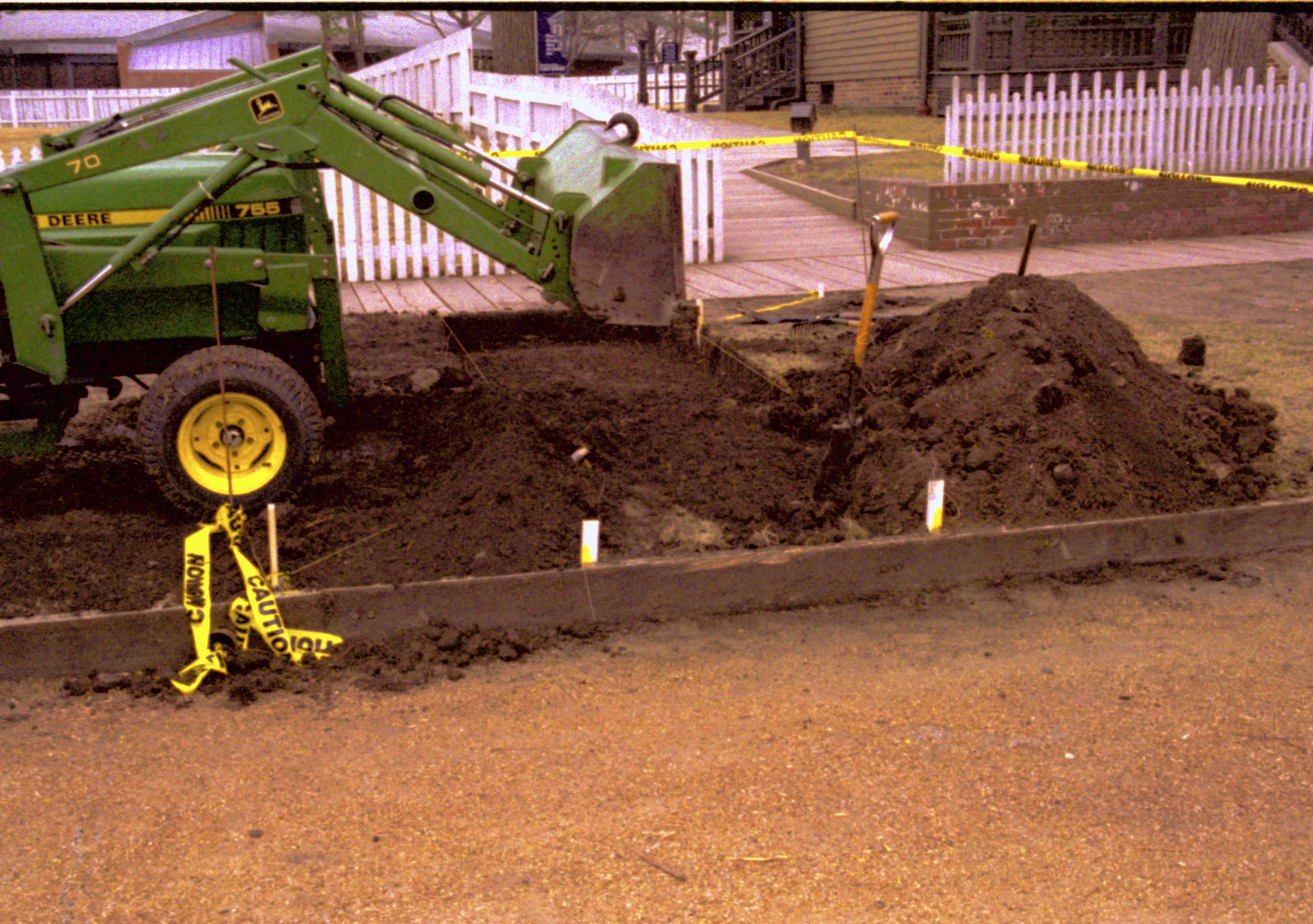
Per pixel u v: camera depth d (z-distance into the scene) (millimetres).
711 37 77000
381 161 5367
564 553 4934
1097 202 14078
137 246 5180
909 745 3793
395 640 4559
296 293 5480
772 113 27703
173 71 45094
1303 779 3561
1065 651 4461
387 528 5156
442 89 22109
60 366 5199
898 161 18703
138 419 5891
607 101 13961
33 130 33281
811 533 5160
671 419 6535
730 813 3428
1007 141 14164
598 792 3547
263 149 5238
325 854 3260
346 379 6312
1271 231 14953
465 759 3748
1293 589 4988
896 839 3295
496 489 5273
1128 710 3996
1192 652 4426
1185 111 14742
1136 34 23922
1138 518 5258
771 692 4176
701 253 12695
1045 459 5457
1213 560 5309
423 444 6320
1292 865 3158
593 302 5613
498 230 5578
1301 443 6301
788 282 11320
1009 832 3320
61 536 5168
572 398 6898
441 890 3100
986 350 6188
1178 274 11586
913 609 4879
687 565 4801
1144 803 3449
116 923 2982
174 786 3605
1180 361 7891
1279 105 15078
